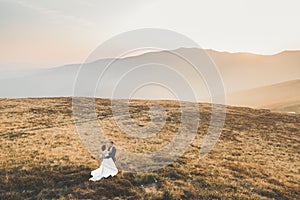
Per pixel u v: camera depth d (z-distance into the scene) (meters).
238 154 16.33
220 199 9.40
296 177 12.89
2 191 8.73
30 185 9.24
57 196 8.69
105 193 9.15
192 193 9.66
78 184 9.66
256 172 13.02
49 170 10.59
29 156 12.46
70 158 12.26
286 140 22.08
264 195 10.24
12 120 22.12
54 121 22.17
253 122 28.67
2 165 10.98
